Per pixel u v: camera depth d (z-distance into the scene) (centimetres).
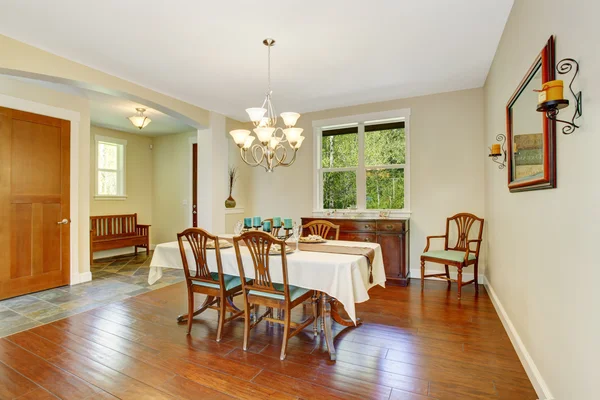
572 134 142
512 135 239
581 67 131
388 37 276
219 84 381
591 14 122
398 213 455
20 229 367
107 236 582
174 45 286
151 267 300
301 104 471
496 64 307
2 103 351
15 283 363
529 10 200
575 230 139
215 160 495
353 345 248
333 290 220
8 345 248
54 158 399
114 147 645
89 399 182
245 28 259
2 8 227
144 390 191
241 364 221
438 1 227
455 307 329
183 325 289
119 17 241
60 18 241
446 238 410
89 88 345
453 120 423
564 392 151
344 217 481
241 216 559
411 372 209
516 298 238
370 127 480
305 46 291
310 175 516
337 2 226
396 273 415
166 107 417
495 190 322
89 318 303
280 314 305
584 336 131
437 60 324
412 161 448
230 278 275
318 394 187
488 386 193
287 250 262
